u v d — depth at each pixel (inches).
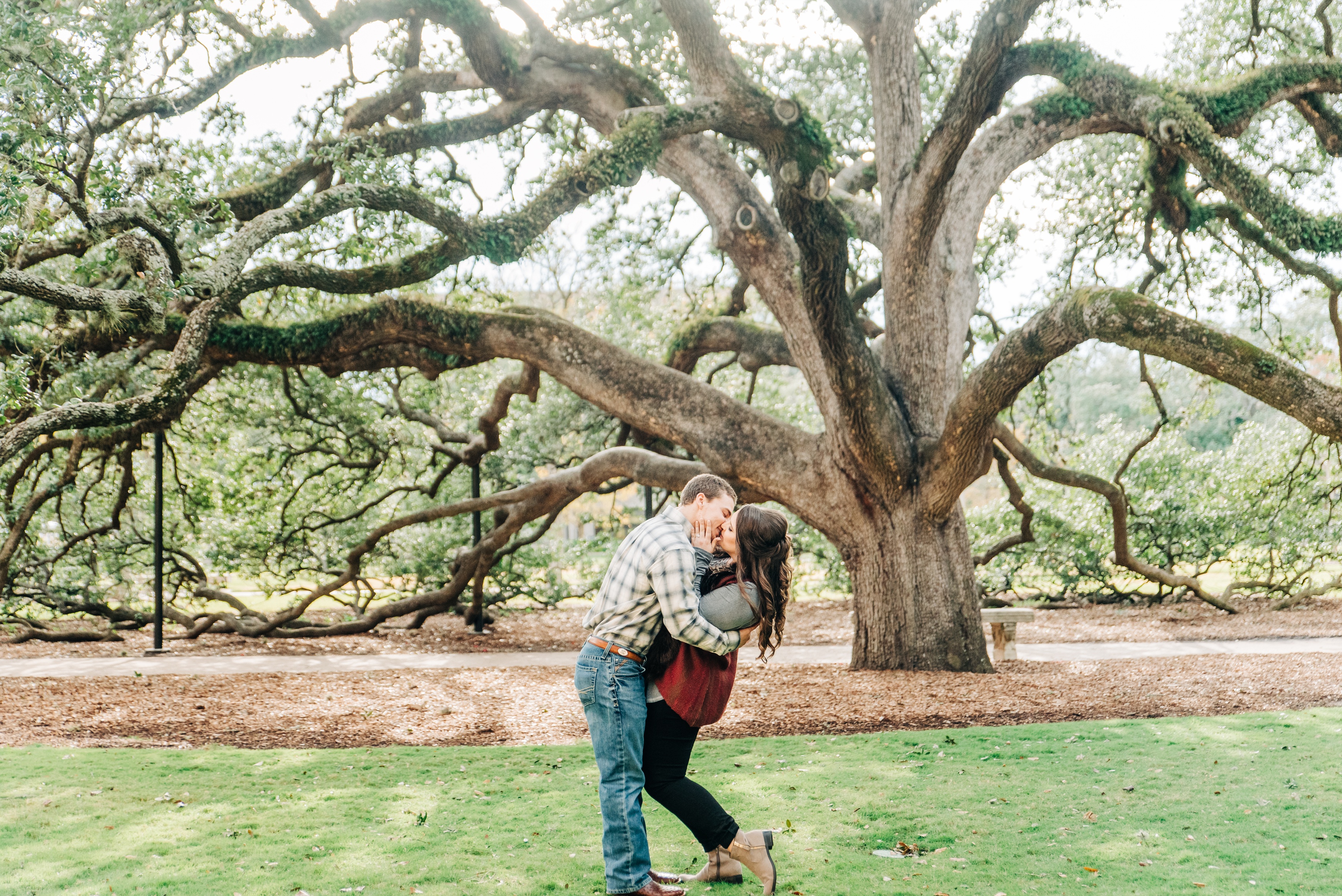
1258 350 298.0
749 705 317.1
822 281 340.8
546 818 176.6
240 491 596.4
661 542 132.5
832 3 399.2
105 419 280.4
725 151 431.5
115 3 300.7
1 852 155.4
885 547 397.4
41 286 245.6
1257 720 268.8
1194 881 138.3
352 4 378.3
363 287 335.3
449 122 423.2
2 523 437.7
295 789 201.6
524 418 649.6
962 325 420.5
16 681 377.4
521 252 342.0
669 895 133.6
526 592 681.6
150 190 279.7
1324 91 414.0
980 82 318.3
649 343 646.5
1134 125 389.7
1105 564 687.7
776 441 407.5
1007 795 189.6
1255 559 682.2
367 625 550.9
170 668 422.3
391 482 644.1
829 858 151.1
